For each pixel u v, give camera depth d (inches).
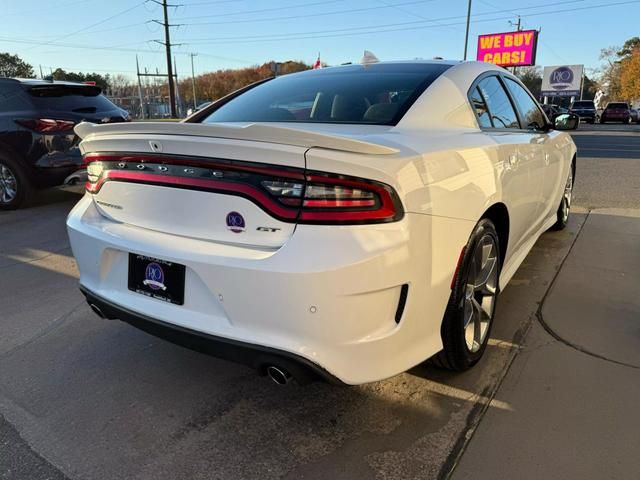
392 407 89.6
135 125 79.6
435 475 73.7
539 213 146.4
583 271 152.6
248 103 117.8
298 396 94.0
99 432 85.4
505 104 130.7
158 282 81.4
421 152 78.7
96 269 90.6
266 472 75.5
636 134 842.8
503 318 122.0
